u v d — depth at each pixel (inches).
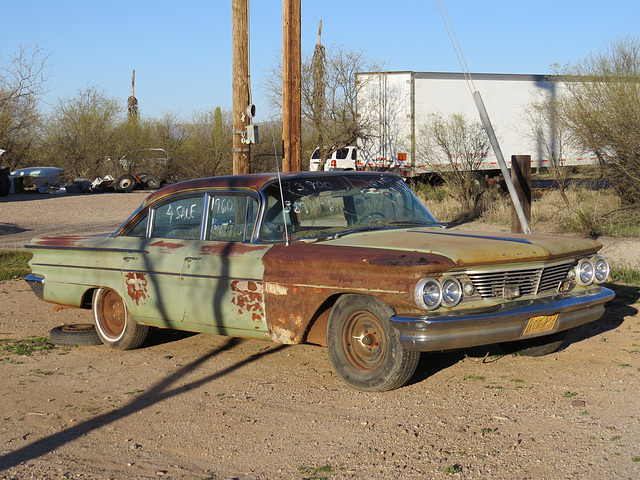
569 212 615.2
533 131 971.3
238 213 228.8
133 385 221.0
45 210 964.0
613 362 222.5
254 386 214.1
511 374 214.1
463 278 187.2
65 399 208.7
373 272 188.9
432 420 177.2
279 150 1213.7
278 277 208.4
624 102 588.1
